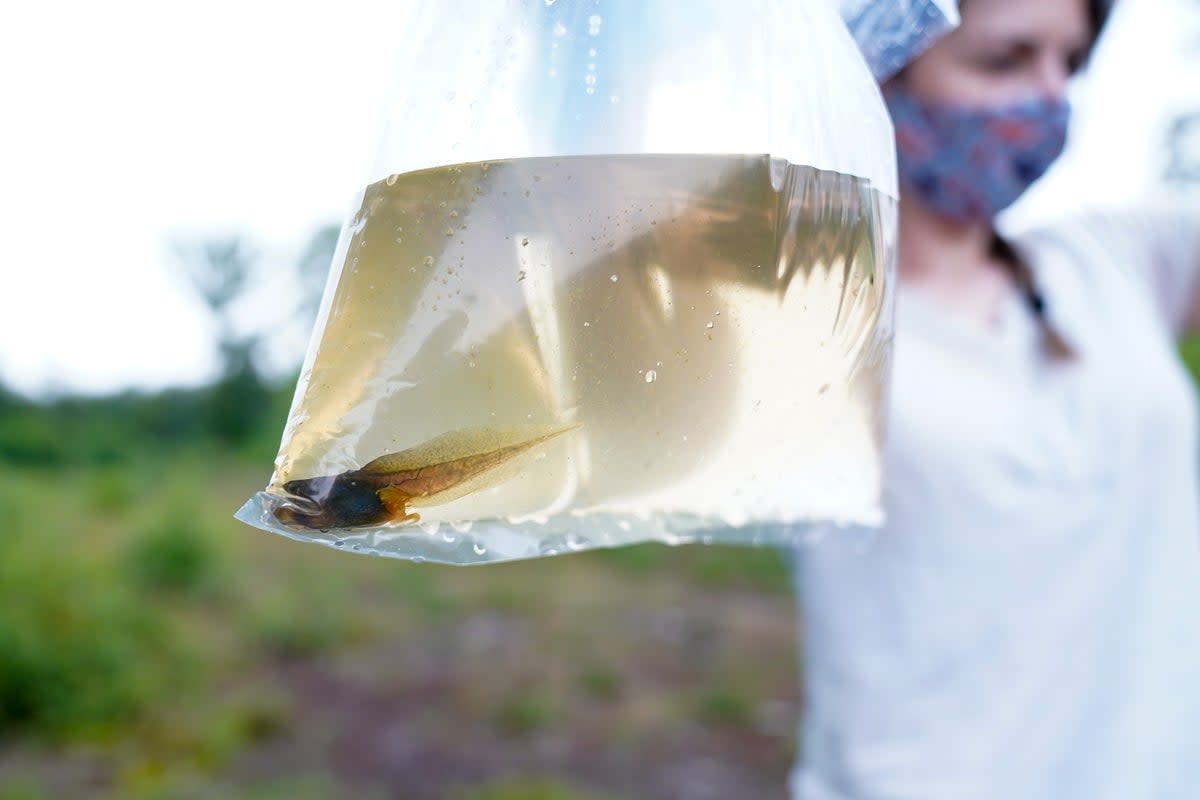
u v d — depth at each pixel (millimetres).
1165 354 646
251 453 8062
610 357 354
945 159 589
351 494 354
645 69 358
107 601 2598
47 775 2061
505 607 3480
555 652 3014
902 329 616
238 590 3527
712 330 358
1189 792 592
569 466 357
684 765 2246
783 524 397
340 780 2117
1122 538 606
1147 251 696
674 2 364
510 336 353
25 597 2439
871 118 395
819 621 644
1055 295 624
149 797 1958
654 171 353
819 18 389
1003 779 600
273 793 1996
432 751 2293
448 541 363
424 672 2832
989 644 602
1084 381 610
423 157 362
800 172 367
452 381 354
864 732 622
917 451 599
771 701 2621
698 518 371
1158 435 617
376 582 3820
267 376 9039
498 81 361
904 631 610
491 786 2092
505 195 354
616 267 353
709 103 359
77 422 8250
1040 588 601
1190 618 610
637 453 358
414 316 356
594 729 2436
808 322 372
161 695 2469
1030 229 667
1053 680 601
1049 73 578
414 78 372
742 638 3172
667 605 3541
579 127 354
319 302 384
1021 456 595
